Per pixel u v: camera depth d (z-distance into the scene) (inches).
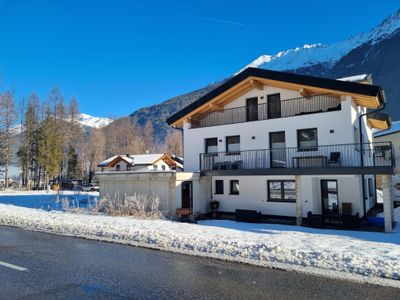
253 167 681.0
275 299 190.5
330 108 635.5
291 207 629.3
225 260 277.0
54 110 2153.1
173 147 3366.1
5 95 1782.7
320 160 585.9
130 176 674.8
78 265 263.3
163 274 238.7
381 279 224.1
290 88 666.8
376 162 712.4
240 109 743.7
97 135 2955.2
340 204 601.6
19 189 1702.8
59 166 1966.0
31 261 276.2
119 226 449.1
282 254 287.0
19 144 2006.6
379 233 435.8
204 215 692.7
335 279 225.9
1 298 190.9
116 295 196.7
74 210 665.0
